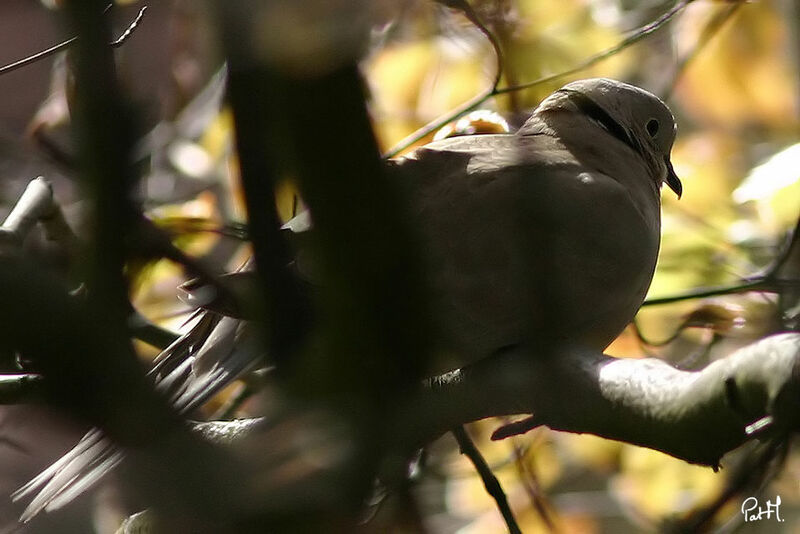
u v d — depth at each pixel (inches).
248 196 135.0
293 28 119.6
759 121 480.1
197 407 243.3
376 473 138.4
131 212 136.4
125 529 198.4
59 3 157.3
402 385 139.5
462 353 260.7
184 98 397.4
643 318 390.6
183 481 126.1
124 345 120.7
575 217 274.4
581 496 483.5
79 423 119.7
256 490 129.1
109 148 134.9
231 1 121.2
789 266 351.3
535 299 200.4
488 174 268.4
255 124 128.0
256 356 243.1
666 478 426.9
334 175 126.5
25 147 357.1
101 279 131.4
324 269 132.7
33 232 322.7
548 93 384.2
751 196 361.4
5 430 233.9
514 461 388.2
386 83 416.5
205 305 204.2
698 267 390.6
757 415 152.0
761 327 341.4
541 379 194.2
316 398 137.6
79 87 135.5
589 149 306.8
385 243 132.1
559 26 405.4
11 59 247.3
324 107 122.6
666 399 168.4
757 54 464.4
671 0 394.0
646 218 299.6
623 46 331.3
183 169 422.3
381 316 135.4
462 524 461.7
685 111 497.7
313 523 131.0
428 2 332.5
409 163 276.4
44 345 115.8
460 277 255.0
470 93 414.6
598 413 182.9
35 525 218.8
